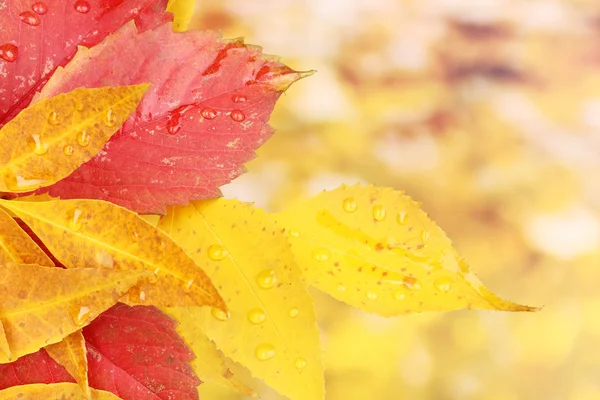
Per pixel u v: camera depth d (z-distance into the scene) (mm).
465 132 1871
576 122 1953
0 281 486
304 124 1691
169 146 511
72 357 494
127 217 494
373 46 1886
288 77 515
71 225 493
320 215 525
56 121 492
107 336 508
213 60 513
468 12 2000
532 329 1700
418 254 523
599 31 2033
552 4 2098
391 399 1554
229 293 515
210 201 518
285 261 518
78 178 506
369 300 524
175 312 521
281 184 1591
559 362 1678
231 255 516
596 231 1808
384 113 1809
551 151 1902
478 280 520
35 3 505
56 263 500
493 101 1920
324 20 1875
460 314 1681
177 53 510
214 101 513
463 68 1961
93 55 503
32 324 486
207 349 526
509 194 1810
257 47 515
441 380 1608
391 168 1741
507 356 1683
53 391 502
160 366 509
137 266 493
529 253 1778
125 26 506
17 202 493
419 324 1645
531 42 2055
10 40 503
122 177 509
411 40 1946
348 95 1795
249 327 515
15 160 490
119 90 493
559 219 1820
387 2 1975
